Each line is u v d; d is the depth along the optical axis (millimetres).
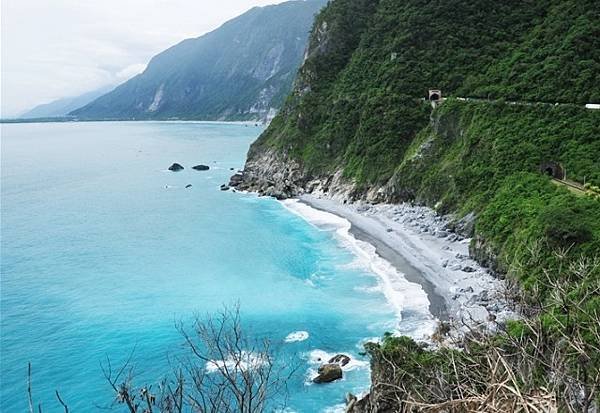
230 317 48031
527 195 57719
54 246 71688
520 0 101938
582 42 77438
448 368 16188
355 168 94750
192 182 120500
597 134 62125
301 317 47750
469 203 67000
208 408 17375
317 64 122688
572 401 12523
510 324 23625
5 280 59000
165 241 73688
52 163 160250
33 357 42125
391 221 75375
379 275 57188
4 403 36188
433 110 86750
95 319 48844
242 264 63469
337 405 33875
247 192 106812
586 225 44750
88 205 97312
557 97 71312
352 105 105375
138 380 37156
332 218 82938
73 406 35531
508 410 8852
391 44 107125
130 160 163875
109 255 67750
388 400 25391
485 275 53500
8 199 103625
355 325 45750
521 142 67125
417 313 47000
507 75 82938
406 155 87188
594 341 16969
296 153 111000
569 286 22094
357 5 128875
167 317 49000
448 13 104125
